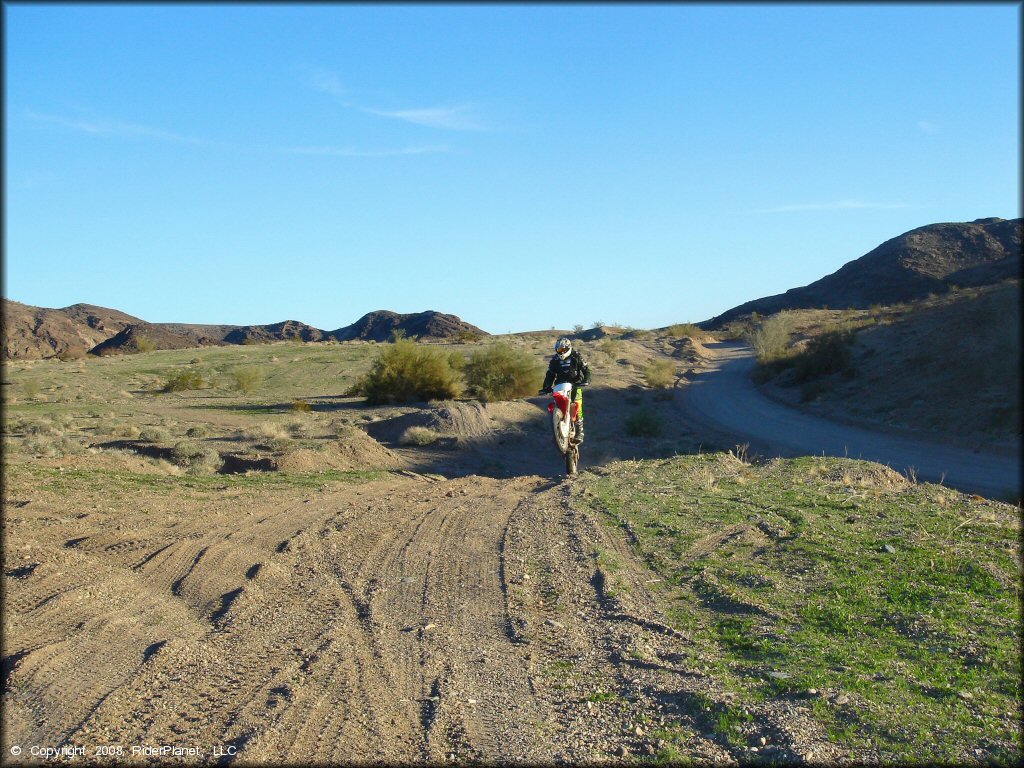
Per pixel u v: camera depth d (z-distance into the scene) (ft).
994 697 18.92
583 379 48.70
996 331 125.70
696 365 271.08
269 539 38.83
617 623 25.72
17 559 33.58
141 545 36.65
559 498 47.37
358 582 31.48
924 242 499.51
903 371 158.61
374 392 177.47
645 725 18.56
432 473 91.81
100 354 481.05
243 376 215.10
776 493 44.73
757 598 27.02
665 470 55.52
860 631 23.66
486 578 31.37
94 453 78.74
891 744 16.83
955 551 30.81
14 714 19.75
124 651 23.97
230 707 20.02
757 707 18.85
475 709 19.76
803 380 193.88
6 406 182.39
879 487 46.70
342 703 20.11
